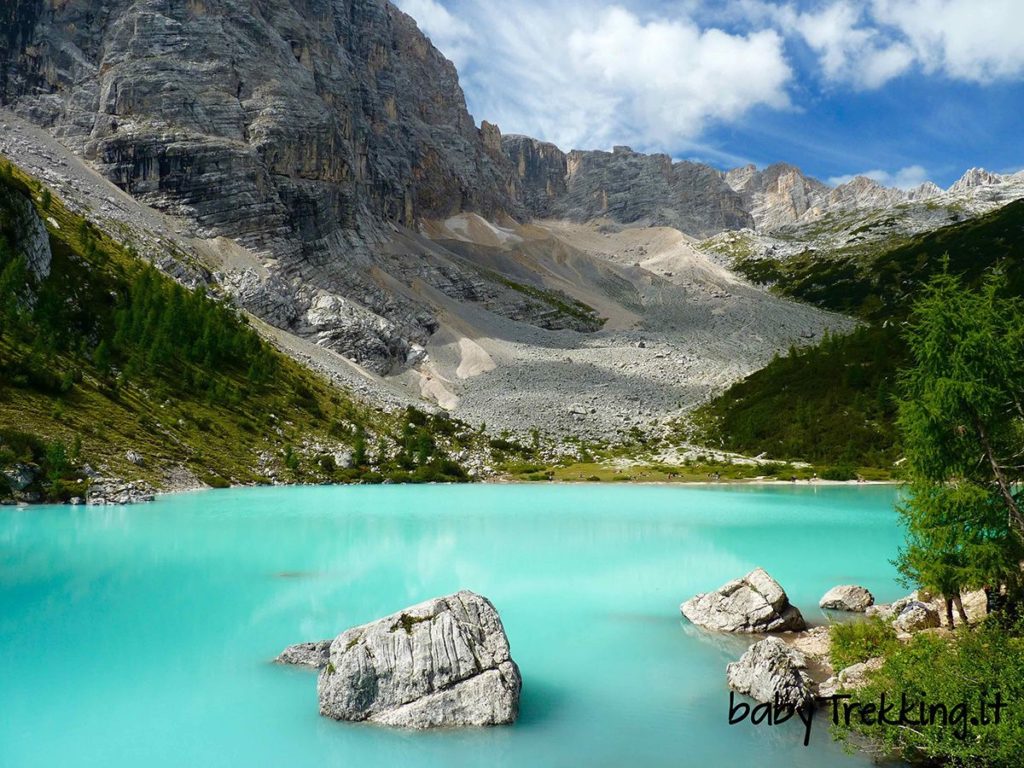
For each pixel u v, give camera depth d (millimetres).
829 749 18781
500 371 191125
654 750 18828
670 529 58344
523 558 45219
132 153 188375
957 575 23969
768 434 141500
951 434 22953
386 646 21125
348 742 19156
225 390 106938
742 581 31812
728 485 104188
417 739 19391
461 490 92438
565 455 134000
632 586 38094
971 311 22562
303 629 29125
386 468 106438
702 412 165000
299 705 21531
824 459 125250
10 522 53688
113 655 25703
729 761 18172
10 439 66875
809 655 26219
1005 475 23156
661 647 27984
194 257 172000
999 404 22219
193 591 35250
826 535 55625
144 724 20125
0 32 199000
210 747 18750
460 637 21281
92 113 198000
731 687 23438
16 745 18750
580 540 52438
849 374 149375
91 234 132875
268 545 48000
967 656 18391
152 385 98062
